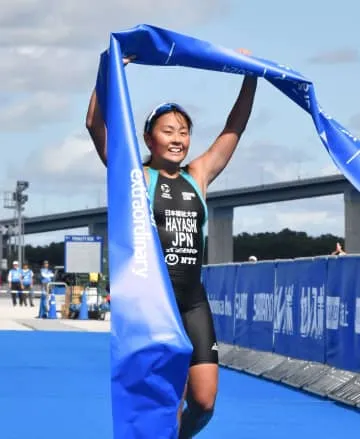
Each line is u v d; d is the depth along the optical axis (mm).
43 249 173625
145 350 5254
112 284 5371
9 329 26203
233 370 15602
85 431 9016
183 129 6055
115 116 5602
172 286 5875
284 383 13266
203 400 5918
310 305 13156
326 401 11328
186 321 5980
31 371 14836
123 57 5965
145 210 5477
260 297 15273
